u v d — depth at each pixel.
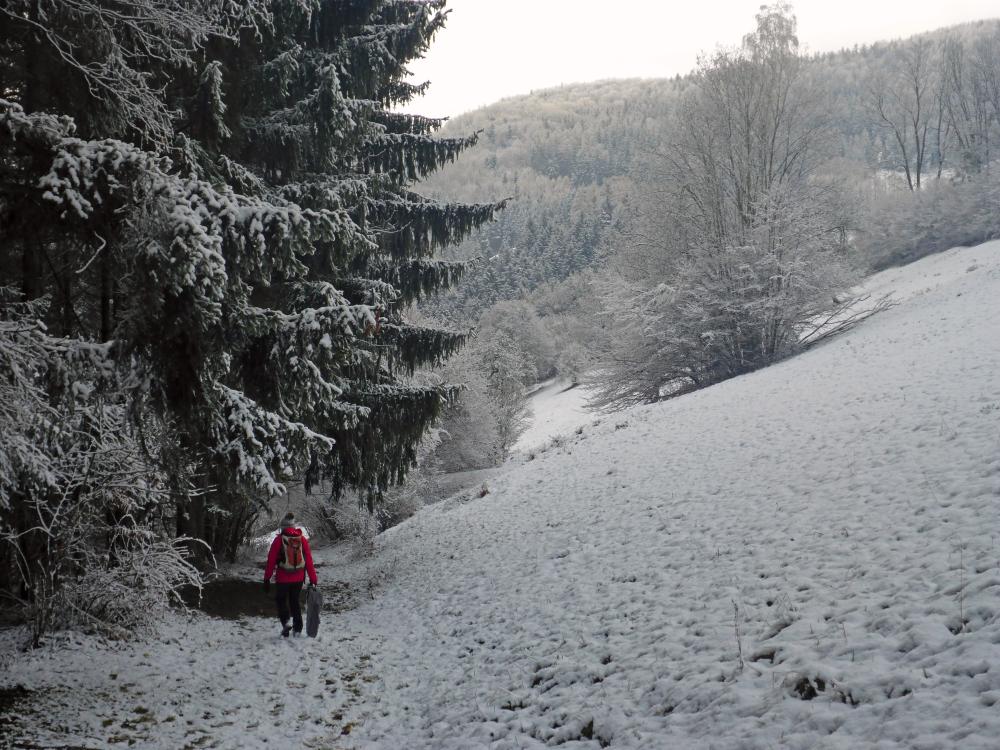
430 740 6.11
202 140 9.56
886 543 7.27
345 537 22.61
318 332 9.10
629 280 34.09
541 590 9.96
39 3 6.71
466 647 8.68
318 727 6.45
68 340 6.53
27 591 8.35
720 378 31.45
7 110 5.82
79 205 5.90
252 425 8.69
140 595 8.44
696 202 31.88
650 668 6.20
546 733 5.68
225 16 9.41
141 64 8.62
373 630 10.43
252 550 17.66
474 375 33.78
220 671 7.82
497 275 116.38
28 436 6.86
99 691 6.74
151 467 8.17
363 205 13.15
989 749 3.61
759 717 4.73
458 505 21.67
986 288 25.80
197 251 5.95
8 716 5.87
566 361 72.81
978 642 4.66
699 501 11.75
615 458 18.42
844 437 12.52
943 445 10.02
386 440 14.70
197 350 6.36
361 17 13.65
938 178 67.31
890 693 4.49
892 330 24.28
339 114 11.50
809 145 32.41
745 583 7.52
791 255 28.56
